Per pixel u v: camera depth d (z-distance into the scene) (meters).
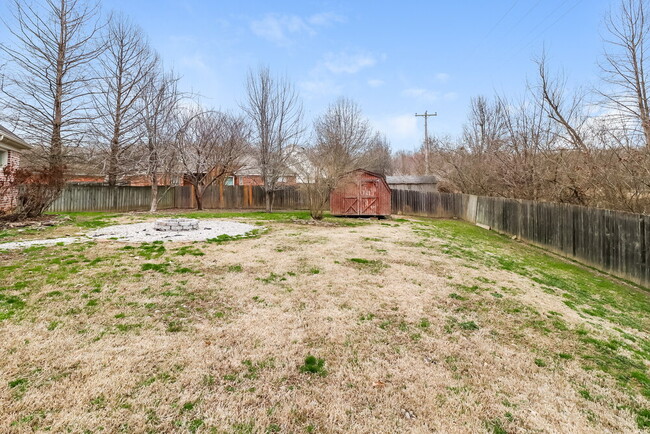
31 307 3.17
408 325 3.29
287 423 1.87
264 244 6.70
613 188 8.43
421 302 3.92
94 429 1.71
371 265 5.38
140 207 17.16
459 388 2.31
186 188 18.47
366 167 28.45
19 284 3.77
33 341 2.55
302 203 18.84
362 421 1.93
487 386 2.36
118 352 2.47
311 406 2.03
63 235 7.16
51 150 14.90
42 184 9.46
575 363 2.78
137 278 4.20
